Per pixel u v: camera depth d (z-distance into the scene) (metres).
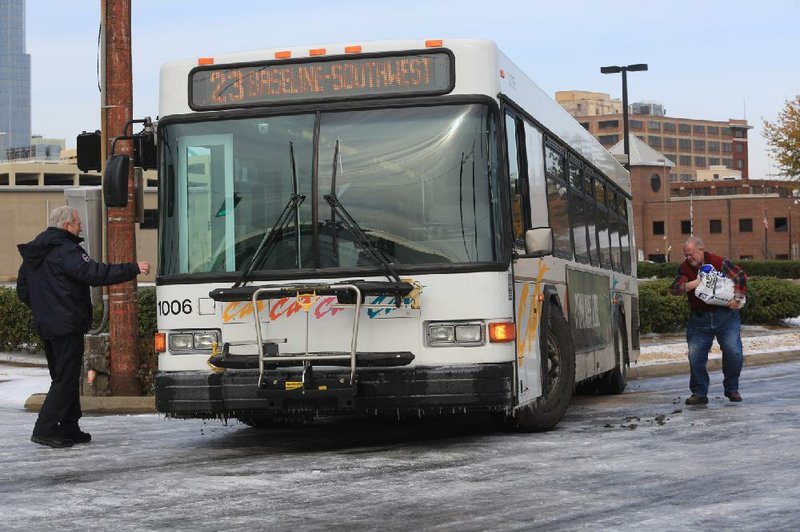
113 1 18.08
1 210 109.44
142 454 12.05
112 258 17.94
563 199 15.45
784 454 11.22
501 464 10.73
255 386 11.30
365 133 11.71
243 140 11.95
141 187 17.69
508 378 11.34
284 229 11.67
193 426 14.84
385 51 11.80
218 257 11.84
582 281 16.41
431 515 8.38
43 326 12.80
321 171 11.70
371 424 14.59
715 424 13.88
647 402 17.77
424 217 11.50
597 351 17.42
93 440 13.44
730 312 16.77
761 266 105.25
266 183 11.81
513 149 12.45
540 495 9.11
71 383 12.93
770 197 174.62
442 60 11.72
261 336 11.28
